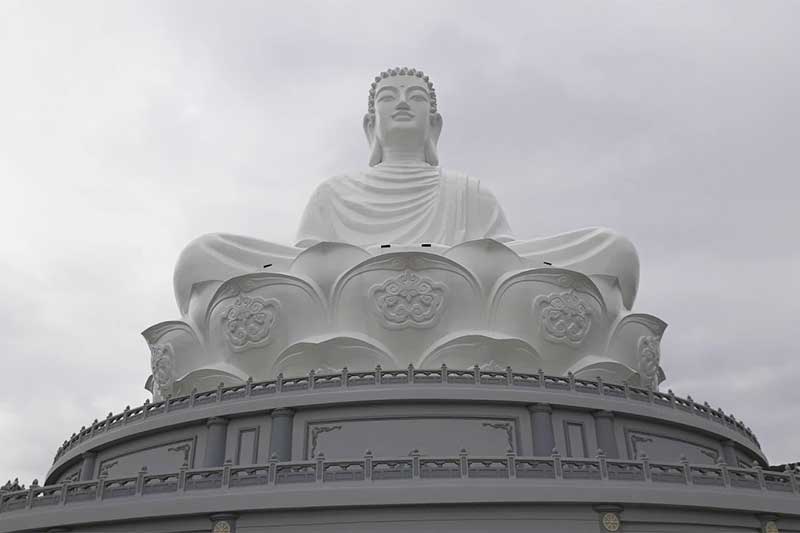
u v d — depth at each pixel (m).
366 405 20.14
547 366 23.08
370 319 22.75
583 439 20.64
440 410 20.12
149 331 25.53
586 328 23.30
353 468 17.53
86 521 17.84
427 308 22.58
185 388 24.33
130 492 18.06
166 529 17.45
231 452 20.30
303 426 20.12
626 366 24.02
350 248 23.89
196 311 25.00
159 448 21.61
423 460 17.45
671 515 17.75
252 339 22.88
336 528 16.84
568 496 17.09
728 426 24.09
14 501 19.28
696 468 18.50
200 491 17.50
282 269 25.62
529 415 20.41
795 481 19.47
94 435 23.33
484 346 22.41
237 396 20.91
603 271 25.59
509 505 17.11
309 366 22.64
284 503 16.86
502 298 23.20
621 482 17.59
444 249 24.95
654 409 21.73
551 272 23.36
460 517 16.97
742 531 18.34
